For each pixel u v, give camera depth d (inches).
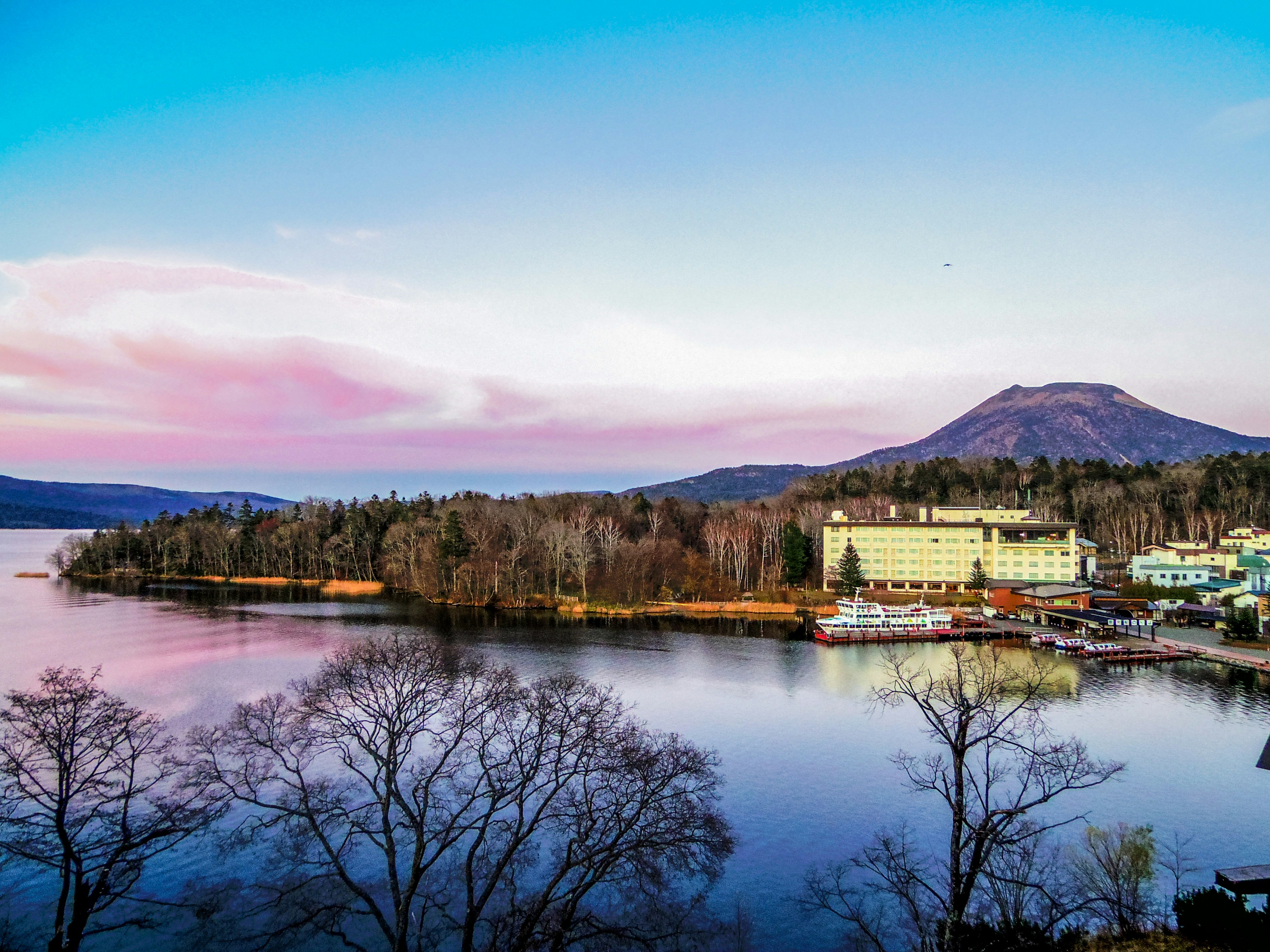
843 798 2222.0
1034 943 1267.2
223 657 3951.8
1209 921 1272.1
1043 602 5600.4
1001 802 2165.4
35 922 1533.0
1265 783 2309.3
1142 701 3240.7
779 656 4288.9
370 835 1425.9
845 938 1533.0
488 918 1551.4
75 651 4131.4
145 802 1991.9
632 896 1673.2
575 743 1592.0
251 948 1462.8
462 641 4650.6
